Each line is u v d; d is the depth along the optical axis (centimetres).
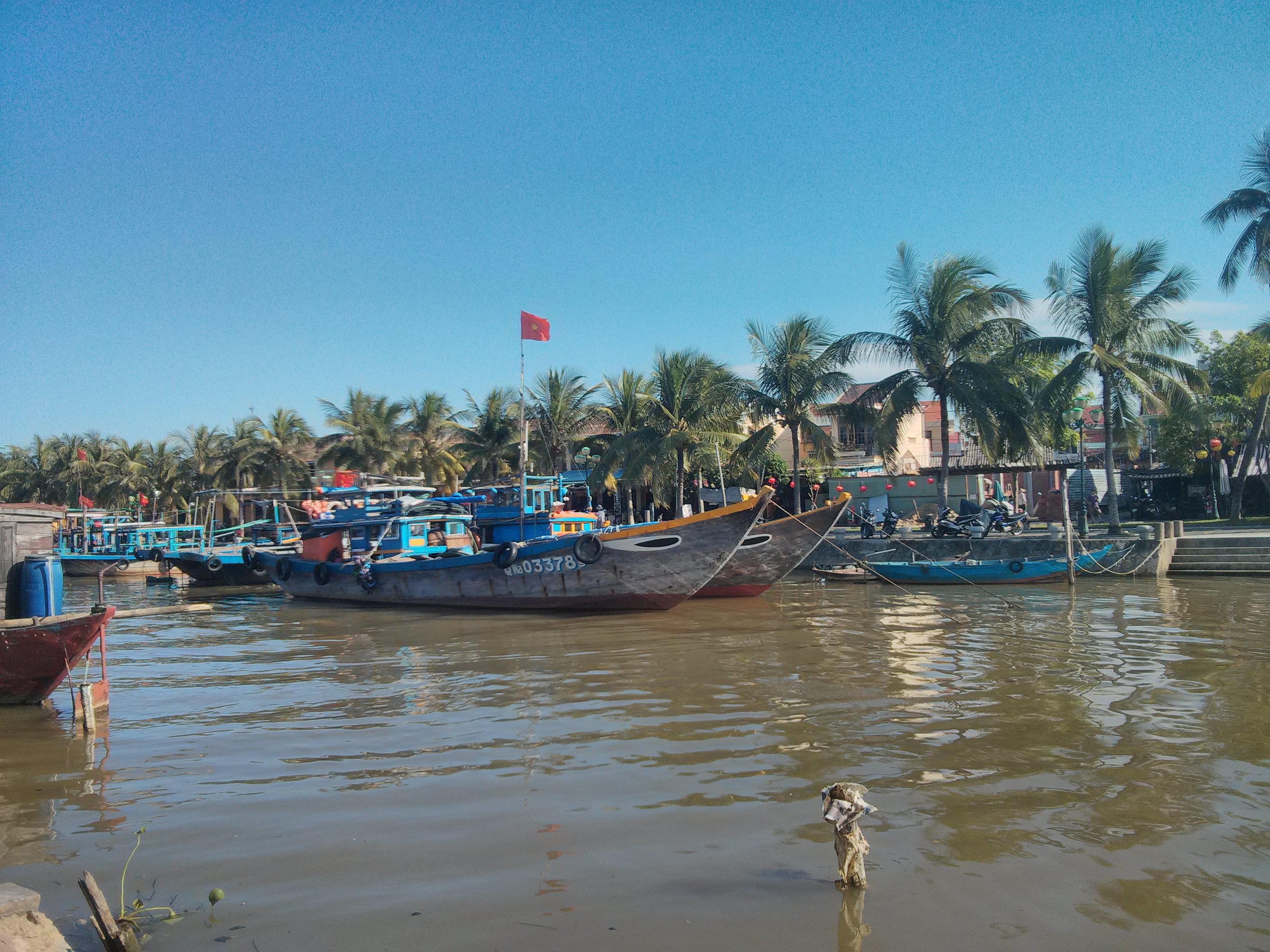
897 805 620
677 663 1194
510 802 642
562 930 450
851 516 3095
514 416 4309
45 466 6394
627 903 479
